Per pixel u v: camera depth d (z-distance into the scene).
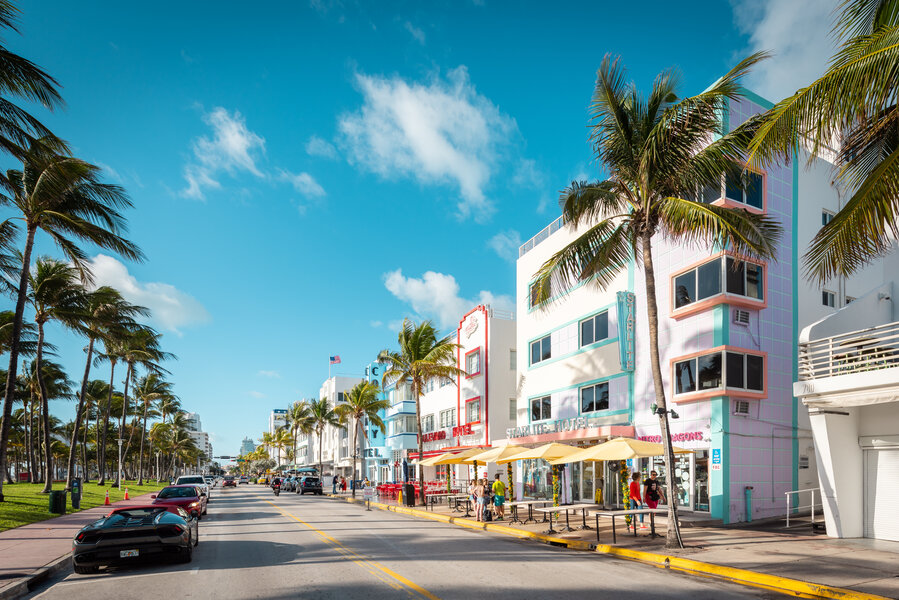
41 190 24.17
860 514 15.95
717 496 19.36
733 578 11.09
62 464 117.31
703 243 20.84
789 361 21.06
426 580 10.50
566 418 28.39
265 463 166.12
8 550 14.44
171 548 11.90
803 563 11.75
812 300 22.05
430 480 48.22
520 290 33.78
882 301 18.88
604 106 15.58
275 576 10.92
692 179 14.95
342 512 29.16
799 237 22.05
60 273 32.34
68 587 10.44
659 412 14.95
